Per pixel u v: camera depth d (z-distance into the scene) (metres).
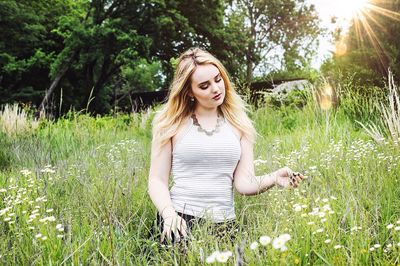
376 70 9.53
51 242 2.04
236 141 2.68
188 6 27.75
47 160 5.25
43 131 8.97
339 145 4.38
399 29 9.43
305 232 1.92
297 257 1.68
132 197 3.17
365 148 3.99
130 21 25.70
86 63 25.64
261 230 2.10
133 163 4.31
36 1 26.47
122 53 24.06
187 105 2.69
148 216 2.97
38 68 25.95
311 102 8.88
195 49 2.69
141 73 43.62
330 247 1.80
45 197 3.00
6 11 24.41
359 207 2.28
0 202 3.11
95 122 10.66
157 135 2.69
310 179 2.90
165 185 2.67
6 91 25.03
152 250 2.17
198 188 2.56
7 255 1.99
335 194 2.73
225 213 2.54
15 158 5.96
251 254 1.76
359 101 7.79
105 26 23.91
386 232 2.10
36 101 25.70
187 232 2.28
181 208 2.56
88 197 2.94
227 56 29.03
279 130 8.12
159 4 24.98
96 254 1.96
